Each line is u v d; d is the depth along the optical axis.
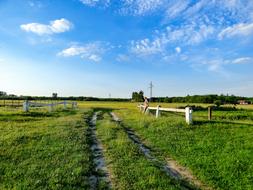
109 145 11.91
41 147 10.98
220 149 11.08
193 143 12.36
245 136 13.48
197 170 8.60
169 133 14.64
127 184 7.29
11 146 11.02
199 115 29.52
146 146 12.29
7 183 7.22
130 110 39.09
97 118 25.64
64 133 14.19
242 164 9.11
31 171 8.08
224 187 7.36
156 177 7.80
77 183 7.30
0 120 19.75
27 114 24.17
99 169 8.49
